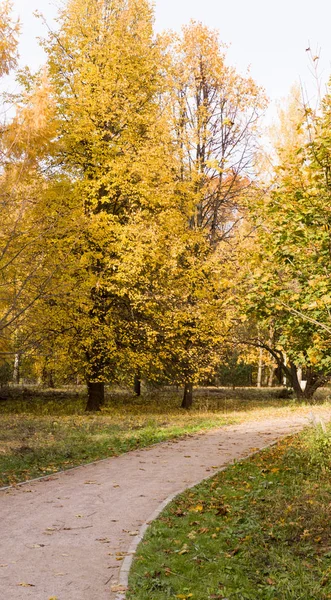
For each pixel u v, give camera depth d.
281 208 9.28
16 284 13.24
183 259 20.61
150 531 7.00
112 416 19.81
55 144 11.56
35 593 5.22
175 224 19.78
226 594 5.26
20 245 12.99
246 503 8.31
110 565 5.97
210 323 20.16
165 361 22.09
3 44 11.45
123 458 12.04
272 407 24.34
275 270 9.34
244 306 9.62
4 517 7.71
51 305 18.42
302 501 8.07
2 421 17.94
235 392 33.00
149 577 5.62
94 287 19.62
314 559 6.18
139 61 20.56
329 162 8.27
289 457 10.90
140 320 21.03
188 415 20.45
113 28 20.62
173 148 20.31
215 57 21.11
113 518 7.68
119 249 18.73
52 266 13.65
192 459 11.78
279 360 25.98
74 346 20.06
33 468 10.98
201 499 8.62
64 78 20.30
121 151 20.41
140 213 19.14
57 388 32.56
